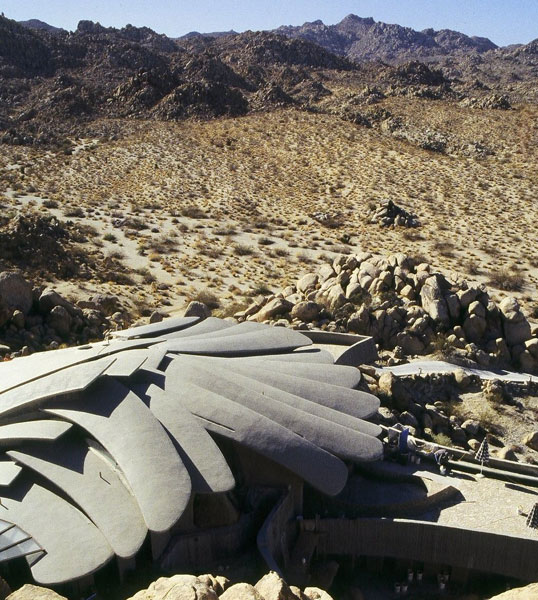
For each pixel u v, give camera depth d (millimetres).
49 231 64000
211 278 59750
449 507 22984
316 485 21094
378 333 38594
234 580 19406
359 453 22266
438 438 30172
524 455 30797
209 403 22547
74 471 19969
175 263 63625
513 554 21047
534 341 38094
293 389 24812
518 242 73250
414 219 80562
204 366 24641
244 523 21109
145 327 29203
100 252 65188
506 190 94750
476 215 83750
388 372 33406
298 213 84875
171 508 18422
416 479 24188
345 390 25469
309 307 39531
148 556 19531
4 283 38375
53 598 11797
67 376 22375
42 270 55875
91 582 18156
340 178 101000
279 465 22312
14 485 19781
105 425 20859
